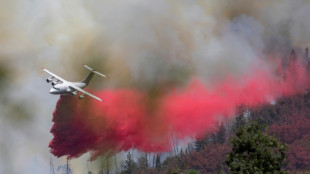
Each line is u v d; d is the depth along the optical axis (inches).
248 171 1585.9
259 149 1630.2
